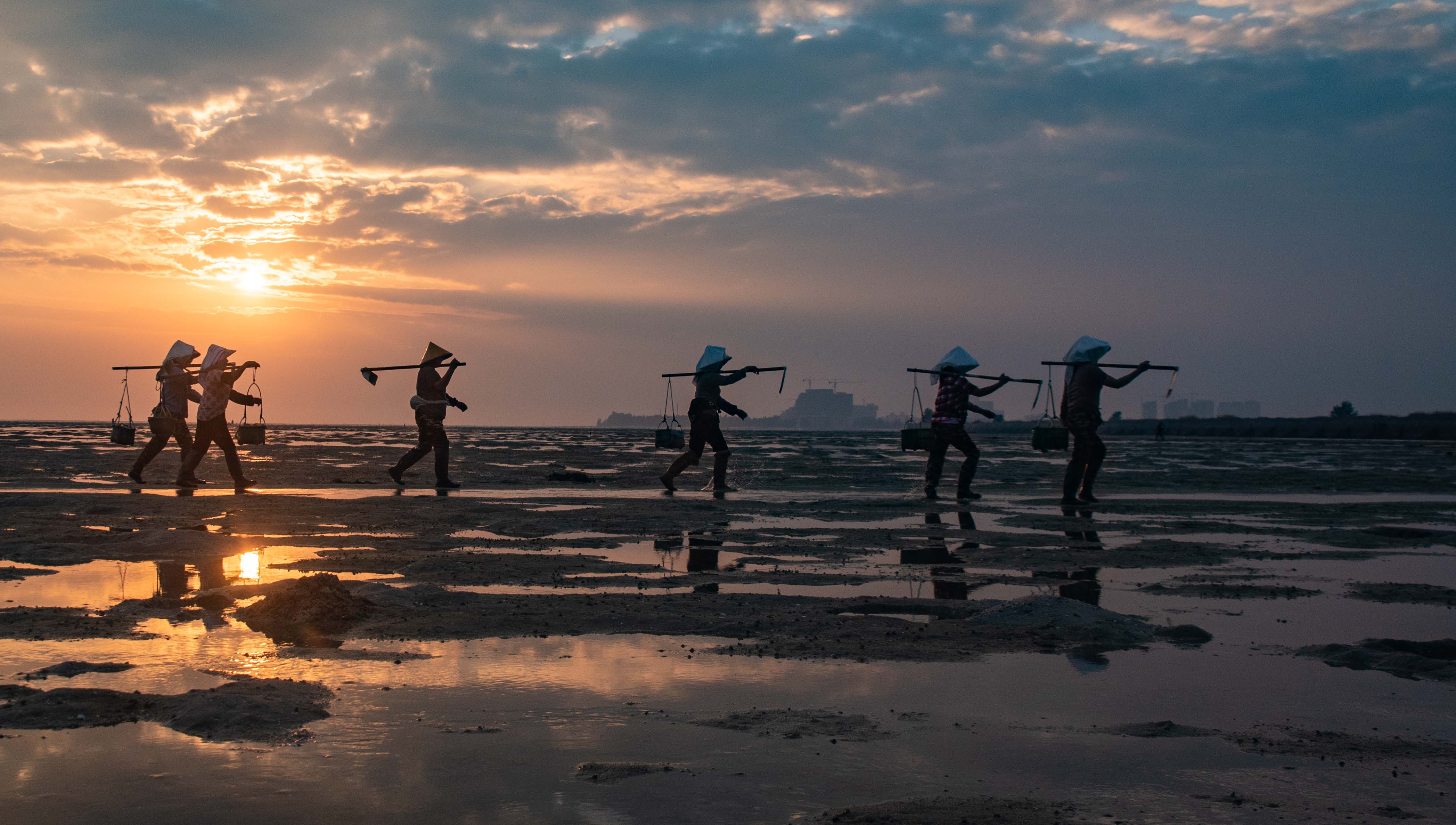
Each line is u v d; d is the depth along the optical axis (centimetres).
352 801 375
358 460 3134
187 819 356
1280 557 1084
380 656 606
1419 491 2148
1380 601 820
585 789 390
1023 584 899
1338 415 13550
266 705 490
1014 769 420
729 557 1063
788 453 4412
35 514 1360
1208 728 477
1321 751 446
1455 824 366
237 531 1228
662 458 3744
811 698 522
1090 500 1772
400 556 1036
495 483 2127
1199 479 2516
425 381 1983
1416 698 531
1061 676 571
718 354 1948
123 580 872
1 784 388
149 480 2045
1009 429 17312
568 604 772
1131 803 384
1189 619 739
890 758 430
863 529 1322
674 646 640
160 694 515
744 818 364
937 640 658
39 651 611
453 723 473
